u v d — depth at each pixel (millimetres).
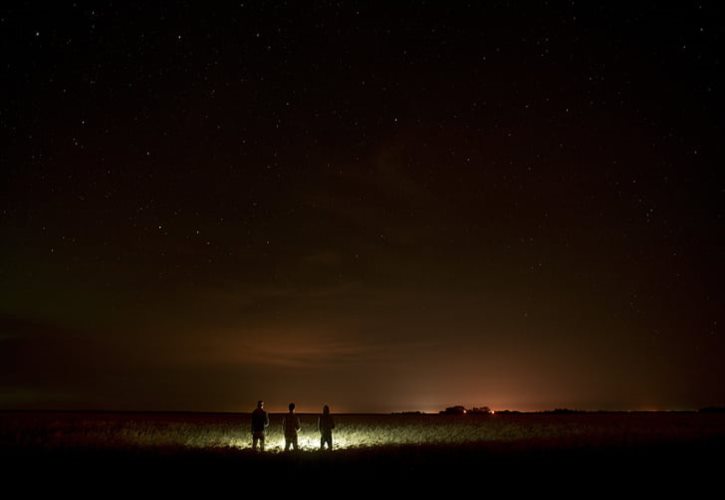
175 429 29672
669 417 46812
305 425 34969
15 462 13281
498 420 42656
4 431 25172
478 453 15195
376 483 10648
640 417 47250
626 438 20938
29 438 21219
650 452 15344
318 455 14734
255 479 11031
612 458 14078
